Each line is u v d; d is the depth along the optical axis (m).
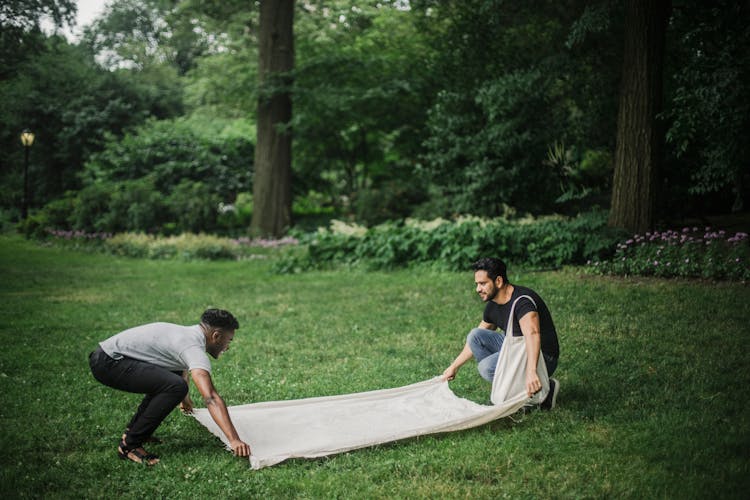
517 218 13.75
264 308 9.41
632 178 10.32
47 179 28.98
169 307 9.62
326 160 23.47
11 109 25.91
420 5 16.31
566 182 13.69
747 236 9.63
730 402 4.63
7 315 8.83
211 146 24.70
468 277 10.41
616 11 11.03
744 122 9.23
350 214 21.91
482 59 14.85
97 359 4.07
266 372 6.11
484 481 3.71
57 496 3.59
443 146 15.11
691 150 12.23
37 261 15.83
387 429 4.38
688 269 8.83
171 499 3.58
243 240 18.73
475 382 5.55
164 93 32.88
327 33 21.78
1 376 5.86
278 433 4.37
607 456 3.90
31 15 19.52
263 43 19.69
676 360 5.71
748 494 3.35
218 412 3.90
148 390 4.05
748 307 7.12
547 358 4.69
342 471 3.87
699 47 9.71
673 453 3.89
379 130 21.55
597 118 12.54
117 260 16.50
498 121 13.61
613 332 6.77
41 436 4.46
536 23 13.48
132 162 23.47
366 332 7.60
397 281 10.81
